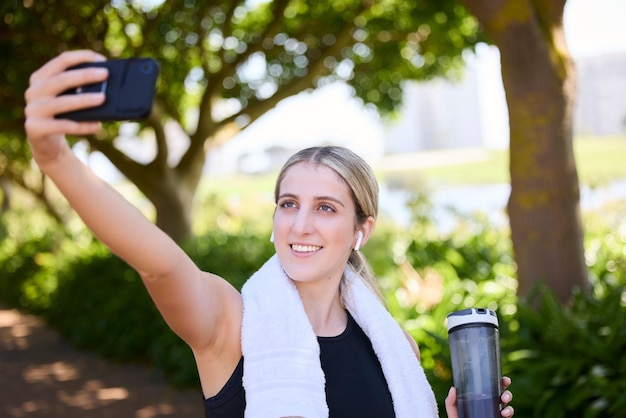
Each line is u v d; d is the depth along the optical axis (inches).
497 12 193.8
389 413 77.3
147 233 57.8
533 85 194.9
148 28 361.1
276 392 68.4
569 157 198.7
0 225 825.5
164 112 449.1
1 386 331.9
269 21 418.3
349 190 77.8
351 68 454.3
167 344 329.7
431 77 462.3
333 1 404.5
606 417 173.2
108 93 49.2
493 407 72.9
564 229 198.4
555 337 185.9
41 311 537.6
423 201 383.6
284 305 73.2
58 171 52.0
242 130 433.7
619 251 264.5
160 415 272.1
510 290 252.1
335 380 75.8
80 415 278.2
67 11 334.3
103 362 370.3
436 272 297.7
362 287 83.6
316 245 76.0
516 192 202.4
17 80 357.4
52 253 642.8
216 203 634.2
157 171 418.6
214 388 71.4
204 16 374.9
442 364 197.6
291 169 78.7
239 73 441.4
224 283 72.6
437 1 354.3
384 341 80.2
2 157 663.8
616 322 184.5
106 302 406.3
